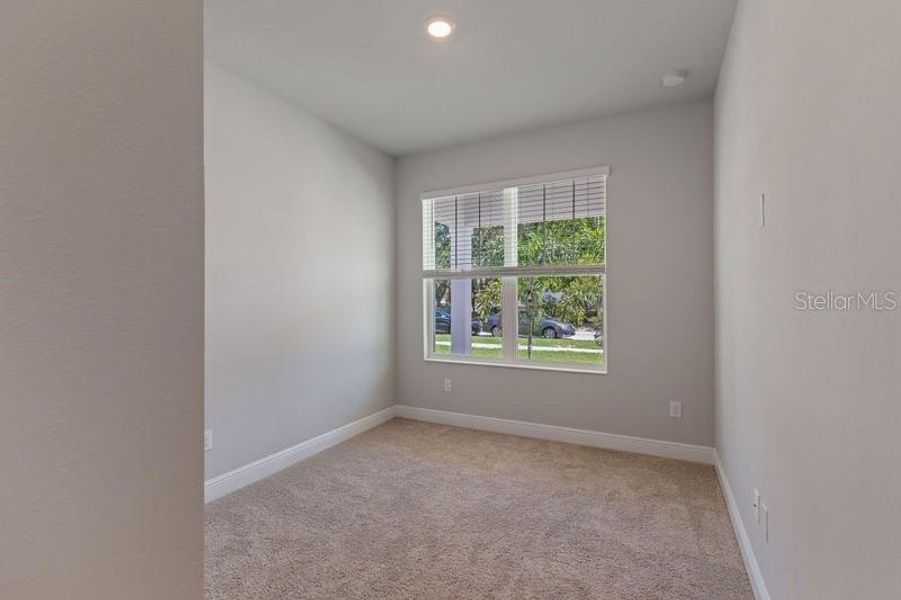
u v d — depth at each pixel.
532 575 1.96
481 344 4.18
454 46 2.56
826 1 1.12
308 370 3.40
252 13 2.25
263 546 2.18
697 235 3.26
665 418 3.37
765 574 1.73
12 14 0.50
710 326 3.23
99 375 0.58
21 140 0.51
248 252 2.93
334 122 3.60
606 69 2.81
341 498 2.69
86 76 0.57
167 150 0.66
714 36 2.46
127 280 0.61
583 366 3.74
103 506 0.59
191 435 0.70
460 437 3.83
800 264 1.33
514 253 3.96
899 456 0.80
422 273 4.32
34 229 0.52
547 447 3.57
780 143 1.51
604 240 3.58
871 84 0.89
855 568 0.97
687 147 3.28
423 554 2.11
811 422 1.24
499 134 3.87
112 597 0.60
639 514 2.48
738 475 2.28
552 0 2.16
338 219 3.71
